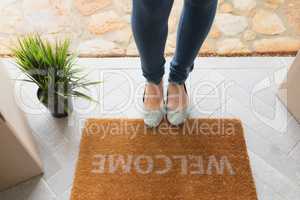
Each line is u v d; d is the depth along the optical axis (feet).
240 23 4.51
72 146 3.44
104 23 4.58
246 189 3.12
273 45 4.26
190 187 3.14
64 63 3.17
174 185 3.15
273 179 3.21
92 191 3.13
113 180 3.19
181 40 2.93
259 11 4.65
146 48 2.77
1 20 4.65
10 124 2.49
